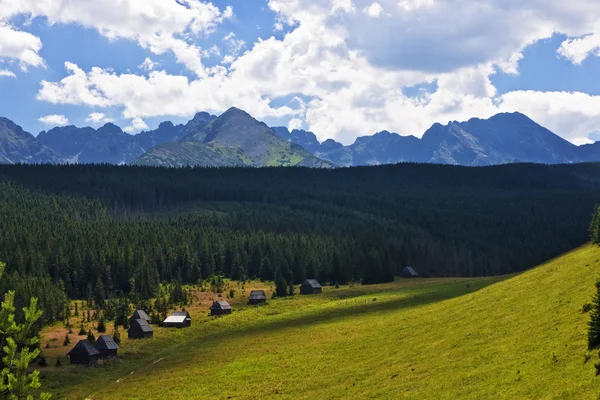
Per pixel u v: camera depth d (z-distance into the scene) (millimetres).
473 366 70438
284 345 118688
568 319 70938
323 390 80000
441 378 70125
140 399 92062
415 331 100312
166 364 117812
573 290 82062
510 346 72062
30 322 33531
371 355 93625
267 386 88188
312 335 125000
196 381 99125
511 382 60500
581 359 57594
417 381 72438
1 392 31469
